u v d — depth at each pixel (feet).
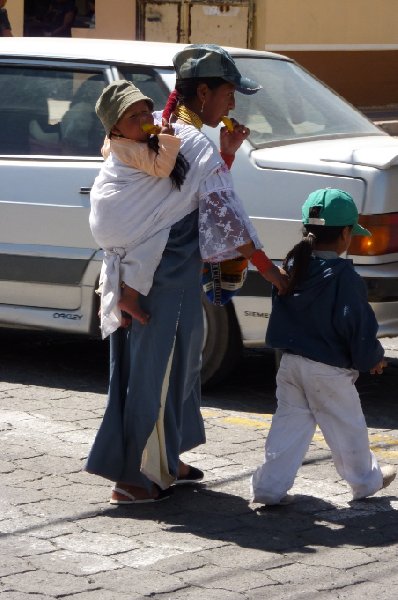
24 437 33.86
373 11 108.58
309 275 27.17
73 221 38.37
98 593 23.49
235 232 27.12
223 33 105.09
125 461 28.40
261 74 40.70
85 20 100.99
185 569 24.77
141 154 26.61
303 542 26.48
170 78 38.32
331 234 27.22
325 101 41.93
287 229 35.96
